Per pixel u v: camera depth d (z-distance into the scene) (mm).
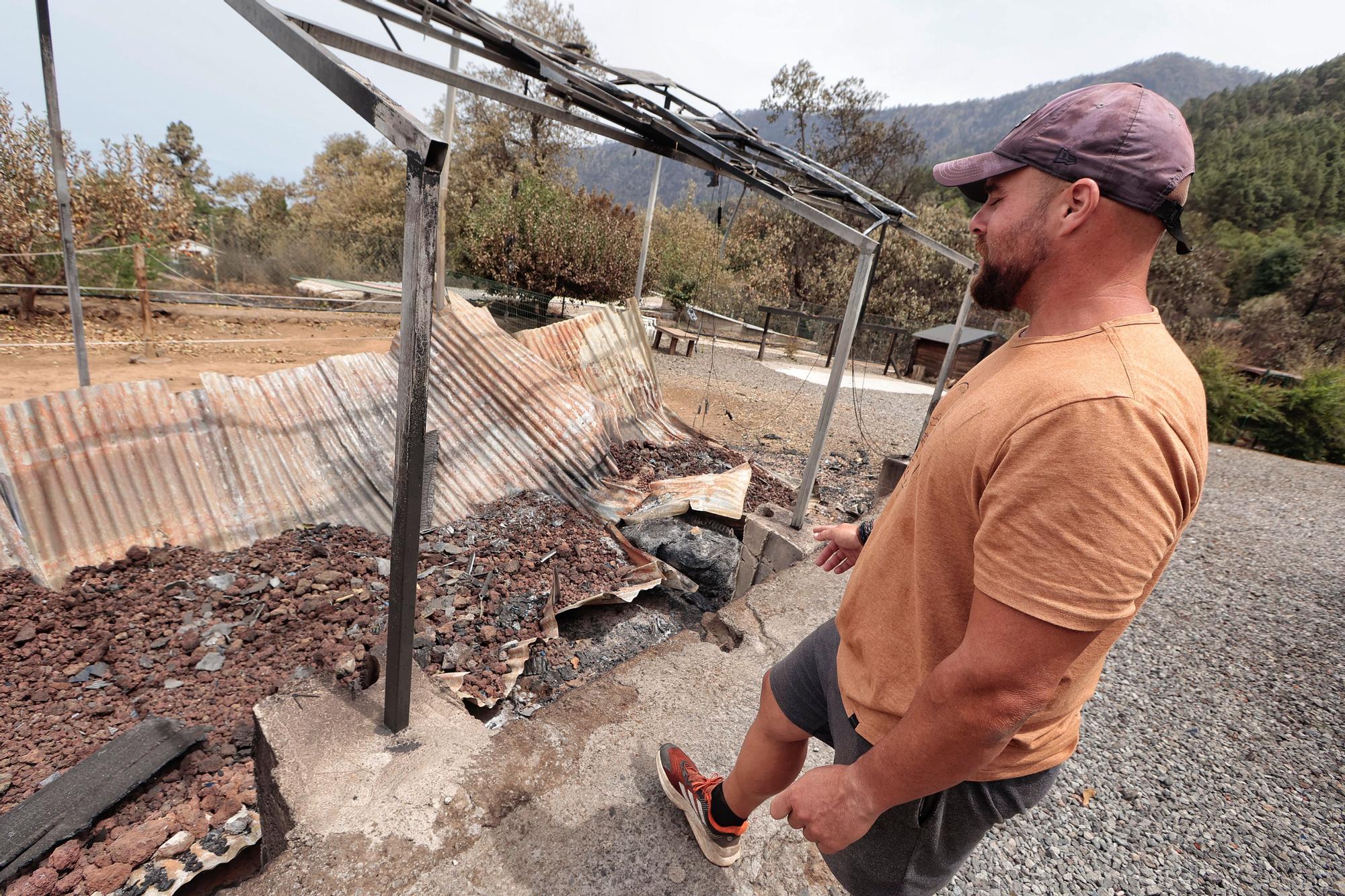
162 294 13117
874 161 35125
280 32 1815
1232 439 17078
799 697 1433
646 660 2787
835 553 1733
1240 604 5707
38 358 9320
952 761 861
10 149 11180
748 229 30734
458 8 3725
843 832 985
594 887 1728
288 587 4176
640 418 8508
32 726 2979
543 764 2088
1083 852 2643
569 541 5305
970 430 895
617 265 17453
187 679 3393
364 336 13781
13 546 3920
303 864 1669
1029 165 913
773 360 19688
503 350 6988
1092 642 856
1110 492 730
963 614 980
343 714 2160
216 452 4848
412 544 1845
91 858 2404
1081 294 881
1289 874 2684
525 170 23281
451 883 1678
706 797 1777
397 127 1461
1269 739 3691
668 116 4336
